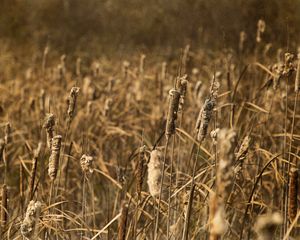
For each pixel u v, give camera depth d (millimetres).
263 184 17656
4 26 64188
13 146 24094
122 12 60500
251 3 42000
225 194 7496
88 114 21875
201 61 34500
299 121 19766
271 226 6312
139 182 12562
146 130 24125
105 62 41531
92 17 63594
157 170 9727
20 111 26234
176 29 53781
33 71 35594
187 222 10836
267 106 18531
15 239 13289
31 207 10891
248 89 23562
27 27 64875
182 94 13336
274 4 37781
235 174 12516
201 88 19266
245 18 43250
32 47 58531
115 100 27250
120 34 59562
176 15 53781
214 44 44969
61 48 59000
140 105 26219
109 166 21266
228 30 44281
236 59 28672
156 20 56625
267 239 6328
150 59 43125
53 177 11633
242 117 19625
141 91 26594
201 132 10867
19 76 38688
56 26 64375
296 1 37188
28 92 30922
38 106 27609
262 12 38969
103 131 23078
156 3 56625
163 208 14258
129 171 20078
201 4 49562
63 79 28703
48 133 12641
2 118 25219
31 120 25188
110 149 22344
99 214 18375
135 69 29297
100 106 24438
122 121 25219
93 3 63875
